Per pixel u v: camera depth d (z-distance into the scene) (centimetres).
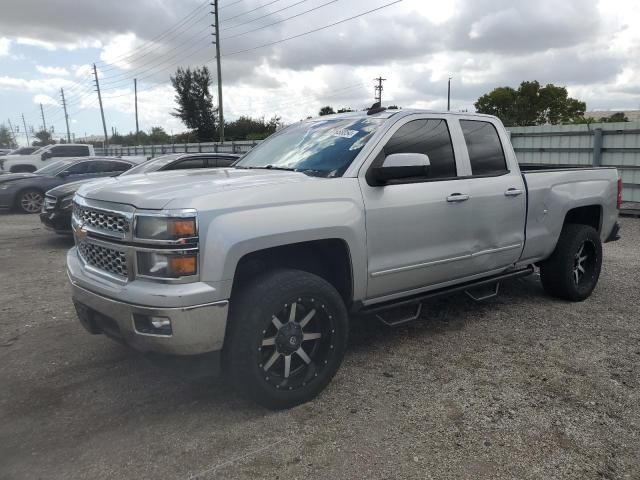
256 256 326
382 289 386
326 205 344
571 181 532
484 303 550
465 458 283
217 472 273
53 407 342
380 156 385
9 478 270
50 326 495
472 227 437
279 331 323
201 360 305
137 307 293
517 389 359
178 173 403
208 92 6134
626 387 361
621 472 271
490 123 479
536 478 267
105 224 324
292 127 490
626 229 1002
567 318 501
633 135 1172
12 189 1396
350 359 413
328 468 276
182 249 288
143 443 300
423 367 397
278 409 333
